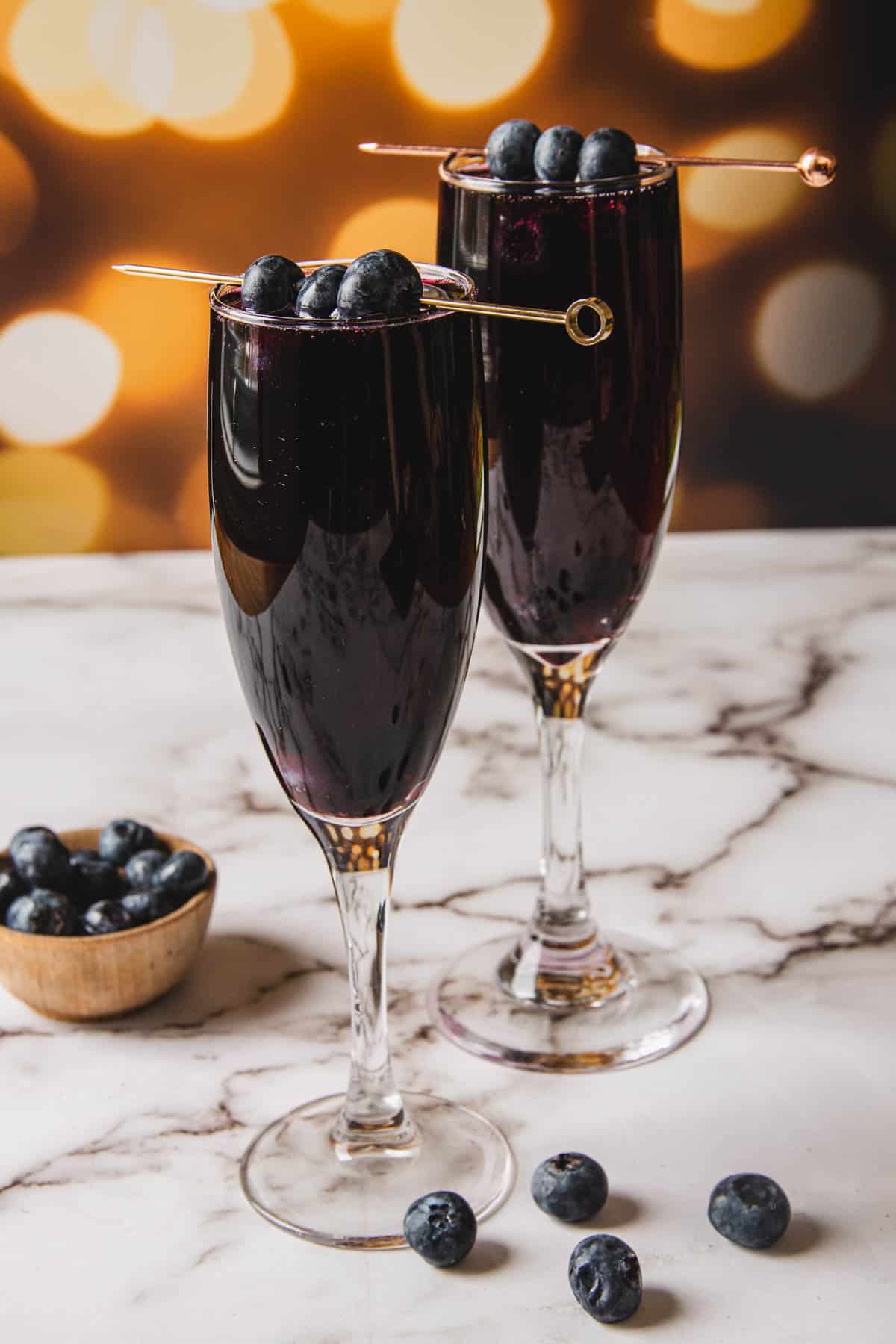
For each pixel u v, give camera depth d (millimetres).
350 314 490
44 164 968
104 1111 580
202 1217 545
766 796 708
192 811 708
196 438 1048
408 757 523
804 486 1064
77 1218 546
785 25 939
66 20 933
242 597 512
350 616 503
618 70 952
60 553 1076
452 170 580
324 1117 574
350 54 945
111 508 1066
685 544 907
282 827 700
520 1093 584
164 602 865
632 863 676
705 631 819
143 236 988
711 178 979
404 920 656
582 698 612
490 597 592
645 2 934
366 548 498
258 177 975
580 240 548
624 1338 509
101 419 1040
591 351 553
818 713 757
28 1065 597
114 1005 607
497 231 553
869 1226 538
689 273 1005
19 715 772
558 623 587
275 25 937
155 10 932
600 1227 541
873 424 1046
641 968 629
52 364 1021
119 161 969
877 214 988
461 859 682
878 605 837
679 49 946
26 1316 519
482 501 517
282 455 494
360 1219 541
